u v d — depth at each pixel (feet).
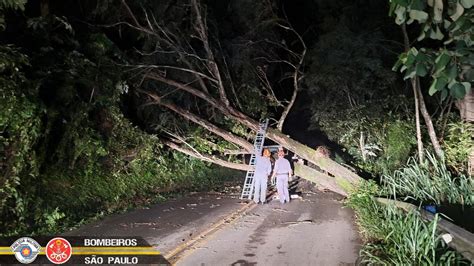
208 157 47.62
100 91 38.22
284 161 39.17
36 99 26.66
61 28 38.09
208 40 49.37
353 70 47.47
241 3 49.85
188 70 44.29
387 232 24.36
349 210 35.47
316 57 51.29
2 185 24.79
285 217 32.78
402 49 49.88
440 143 43.04
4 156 25.02
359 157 47.96
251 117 50.44
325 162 42.19
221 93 46.14
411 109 47.06
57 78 33.88
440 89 12.45
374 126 47.14
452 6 12.21
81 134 35.40
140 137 42.50
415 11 11.75
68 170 34.71
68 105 34.73
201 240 25.75
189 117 46.11
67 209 30.50
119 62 42.27
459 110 44.93
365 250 22.97
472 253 17.95
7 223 25.30
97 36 39.06
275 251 23.65
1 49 24.93
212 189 47.57
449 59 12.01
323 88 51.11
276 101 53.31
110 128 40.19
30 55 32.55
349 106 48.91
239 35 53.98
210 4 51.75
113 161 40.06
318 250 23.79
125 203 36.24
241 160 54.24
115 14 43.73
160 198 39.29
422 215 23.72
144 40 45.96
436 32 12.91
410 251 20.40
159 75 45.09
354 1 53.31
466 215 27.53
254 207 36.99
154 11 44.83
